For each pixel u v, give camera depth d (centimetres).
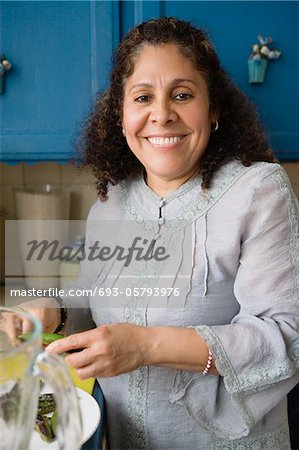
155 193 111
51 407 81
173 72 98
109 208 117
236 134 109
